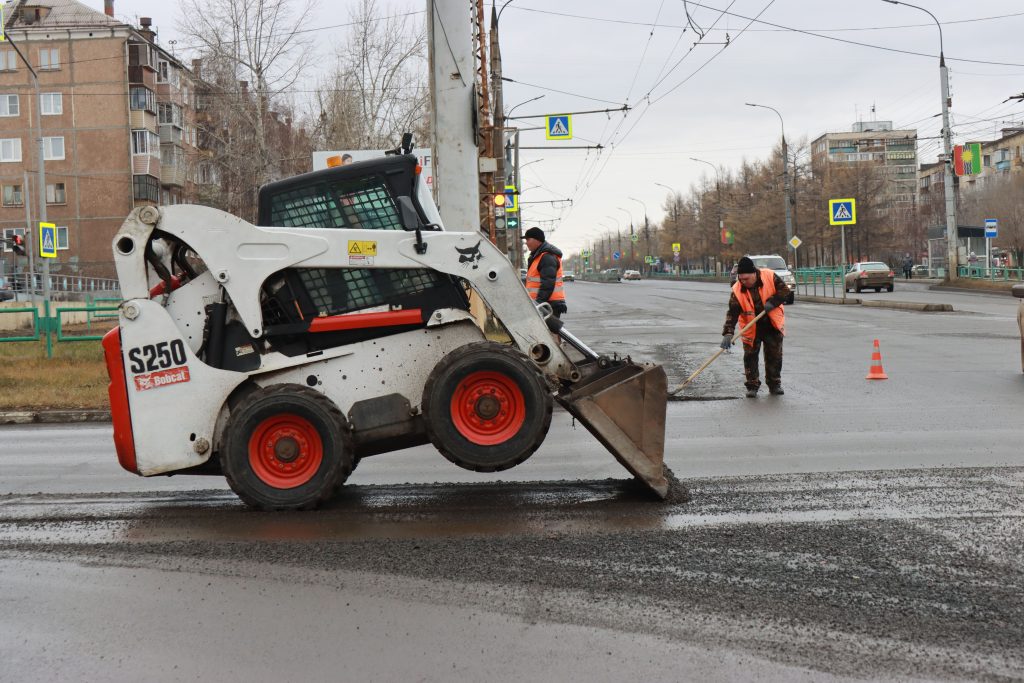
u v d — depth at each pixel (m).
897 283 60.81
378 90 44.59
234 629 4.41
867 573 4.99
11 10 62.19
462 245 6.87
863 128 176.12
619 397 6.77
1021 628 4.23
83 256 62.81
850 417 10.65
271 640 4.27
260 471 6.61
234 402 6.80
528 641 4.19
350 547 5.68
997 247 67.50
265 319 6.82
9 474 8.70
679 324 26.75
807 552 5.38
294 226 7.35
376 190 7.42
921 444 8.80
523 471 8.12
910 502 6.50
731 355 17.73
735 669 3.87
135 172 62.97
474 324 6.96
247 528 6.18
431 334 6.95
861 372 14.95
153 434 6.62
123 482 8.09
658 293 55.19
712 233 96.25
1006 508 6.25
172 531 6.16
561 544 5.64
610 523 6.11
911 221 96.50
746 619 4.39
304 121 52.97
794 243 52.47
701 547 5.52
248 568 5.31
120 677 3.92
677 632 4.25
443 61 13.92
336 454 6.60
